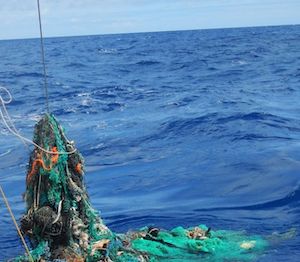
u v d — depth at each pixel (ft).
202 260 18.34
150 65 127.75
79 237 15.12
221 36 301.63
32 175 14.61
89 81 96.89
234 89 75.15
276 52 150.92
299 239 20.75
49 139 14.60
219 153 35.96
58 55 180.55
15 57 173.78
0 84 93.71
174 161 35.04
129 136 44.11
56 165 14.47
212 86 80.94
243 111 51.75
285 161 32.40
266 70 103.71
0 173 35.55
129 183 30.86
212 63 124.57
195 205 26.13
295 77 89.15
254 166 31.76
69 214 14.74
